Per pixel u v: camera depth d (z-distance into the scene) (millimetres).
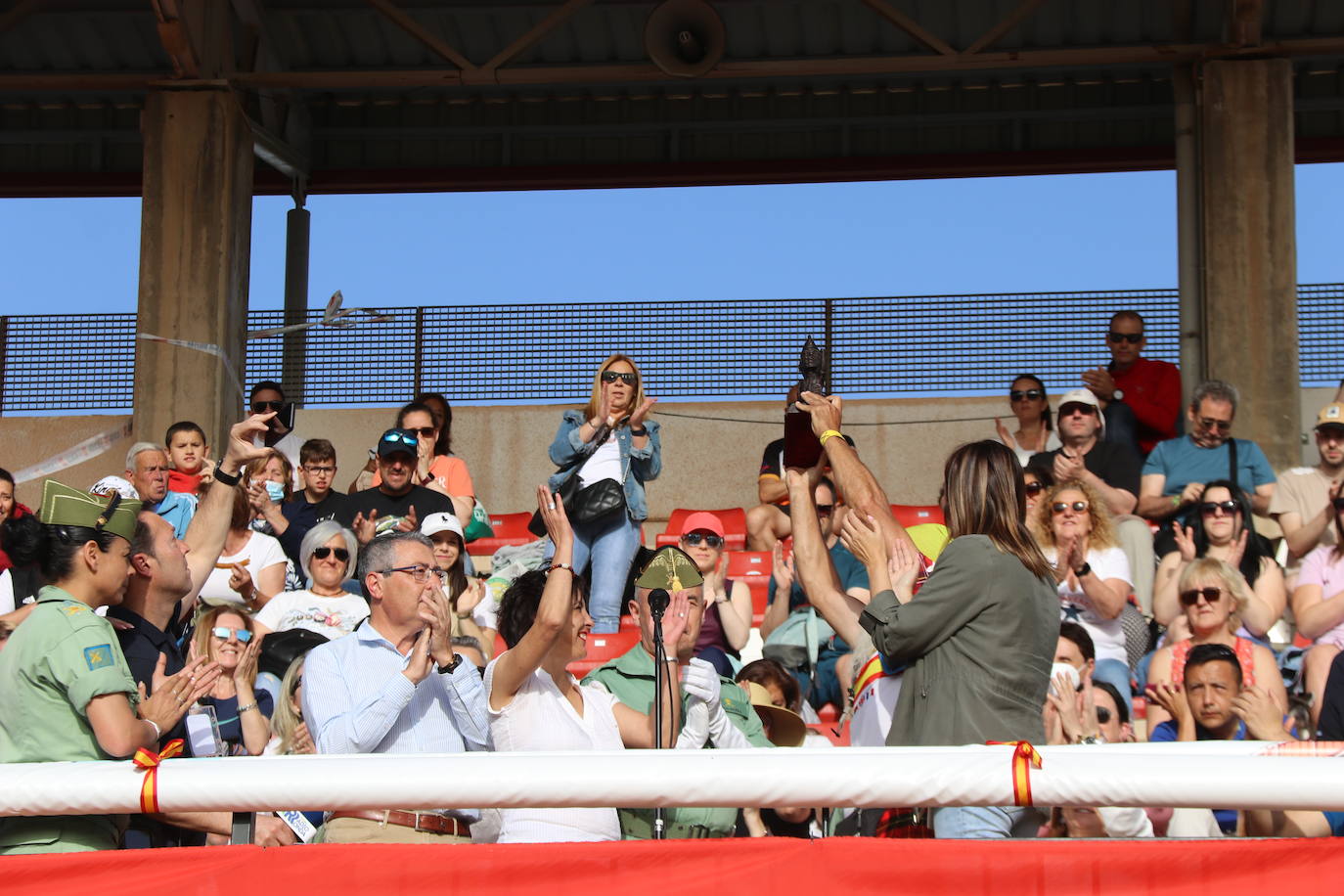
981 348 16312
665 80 17312
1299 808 3898
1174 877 3957
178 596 5578
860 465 5527
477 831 5117
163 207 14891
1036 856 3990
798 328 16547
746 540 13445
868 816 4816
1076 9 16953
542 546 11375
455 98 18797
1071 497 8773
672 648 5395
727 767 4020
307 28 17453
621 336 16672
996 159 18172
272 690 7156
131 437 16719
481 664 6383
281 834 5266
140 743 4695
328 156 19016
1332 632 8875
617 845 4078
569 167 18750
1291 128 14156
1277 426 13711
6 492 8969
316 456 10500
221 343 14688
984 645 4773
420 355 16734
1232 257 14023
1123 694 8422
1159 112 17906
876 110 18375
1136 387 13055
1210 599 7785
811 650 9008
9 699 4750
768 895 4031
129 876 4137
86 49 17594
